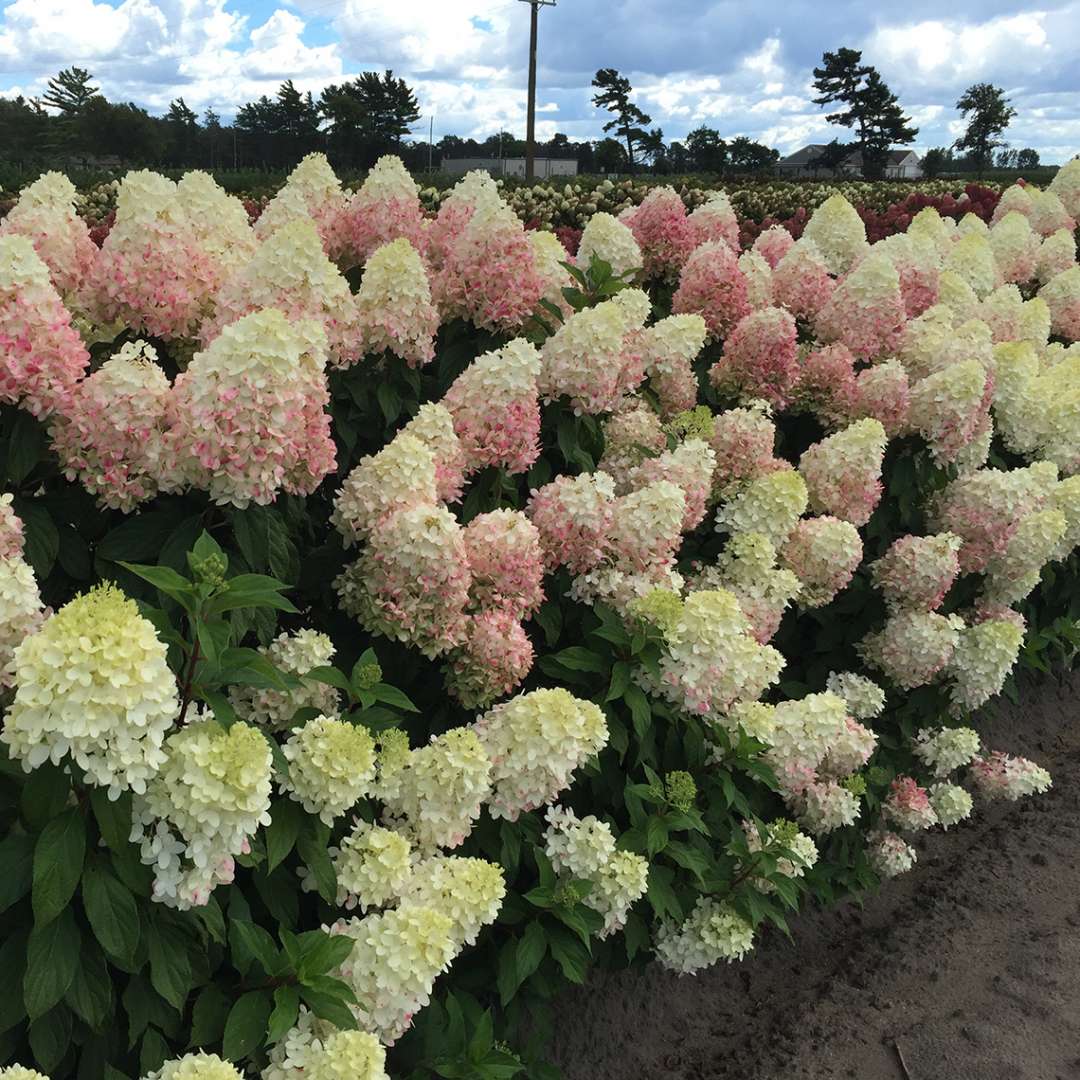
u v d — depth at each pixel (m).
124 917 1.99
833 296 5.54
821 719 3.75
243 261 3.63
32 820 1.94
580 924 2.87
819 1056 3.68
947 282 6.69
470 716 3.24
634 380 4.20
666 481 3.69
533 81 36.59
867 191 18.00
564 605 3.57
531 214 12.51
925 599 4.50
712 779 3.61
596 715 2.94
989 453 5.80
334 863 2.56
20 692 1.78
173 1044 2.38
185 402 2.58
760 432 4.29
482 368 3.41
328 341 3.12
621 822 3.49
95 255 3.53
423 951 2.41
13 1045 2.14
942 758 4.73
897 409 4.87
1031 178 40.25
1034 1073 3.62
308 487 2.80
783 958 4.22
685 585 4.10
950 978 4.11
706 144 83.06
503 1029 3.32
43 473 2.74
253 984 2.34
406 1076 2.69
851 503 4.45
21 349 2.46
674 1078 3.57
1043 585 5.97
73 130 59.22
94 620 1.82
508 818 2.89
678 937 3.52
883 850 4.54
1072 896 4.68
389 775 2.65
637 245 5.47
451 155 85.69
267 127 68.38
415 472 3.03
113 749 1.85
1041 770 5.14
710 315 5.12
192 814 2.01
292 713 2.75
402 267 3.45
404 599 2.94
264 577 2.23
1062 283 8.42
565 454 3.81
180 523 2.69
